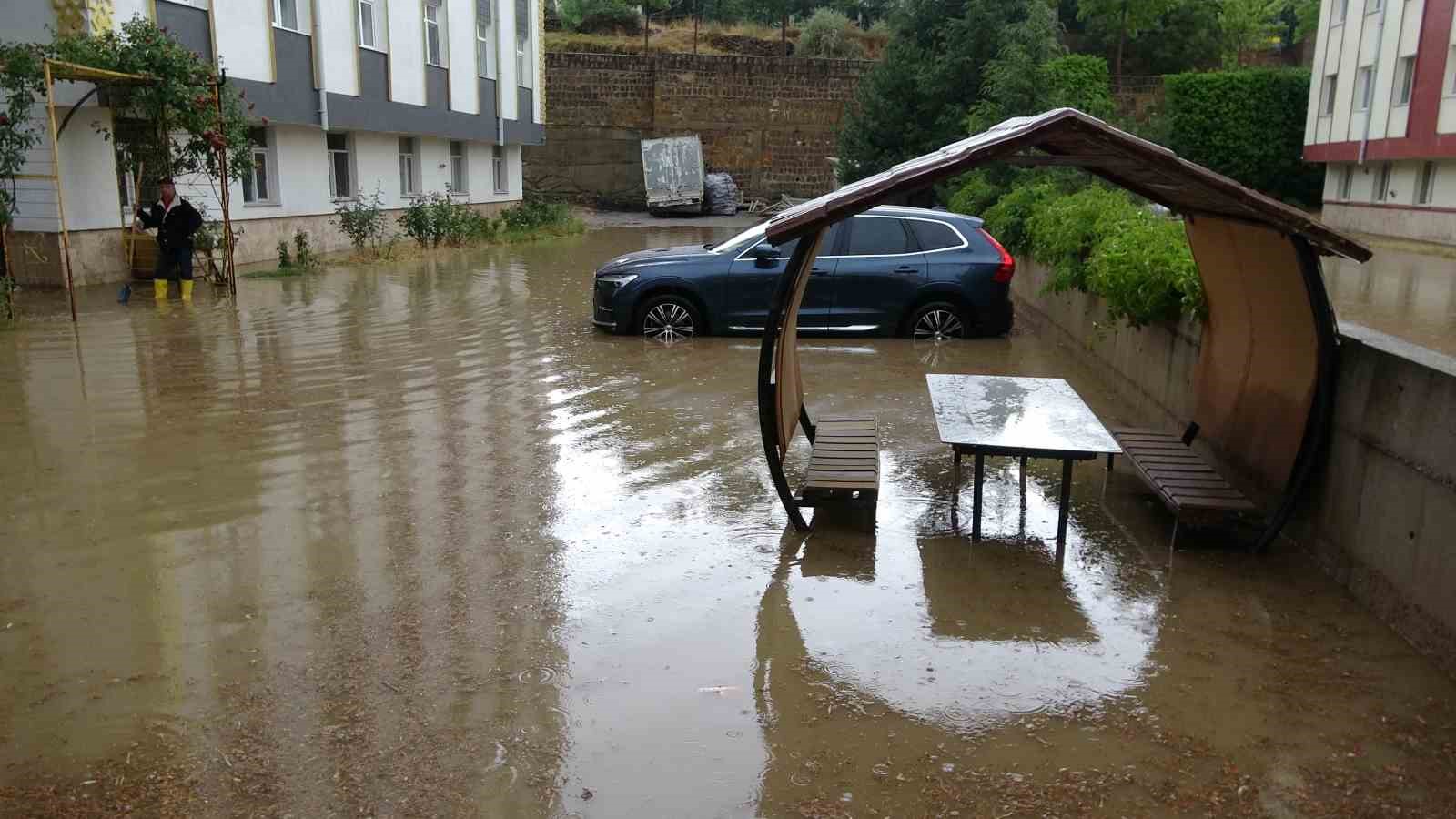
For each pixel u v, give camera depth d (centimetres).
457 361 1096
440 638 466
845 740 390
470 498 657
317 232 2322
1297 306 561
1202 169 509
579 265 2202
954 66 3088
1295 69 3903
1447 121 2764
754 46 5269
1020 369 1112
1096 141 514
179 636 465
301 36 2128
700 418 872
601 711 407
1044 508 662
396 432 809
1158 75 4828
